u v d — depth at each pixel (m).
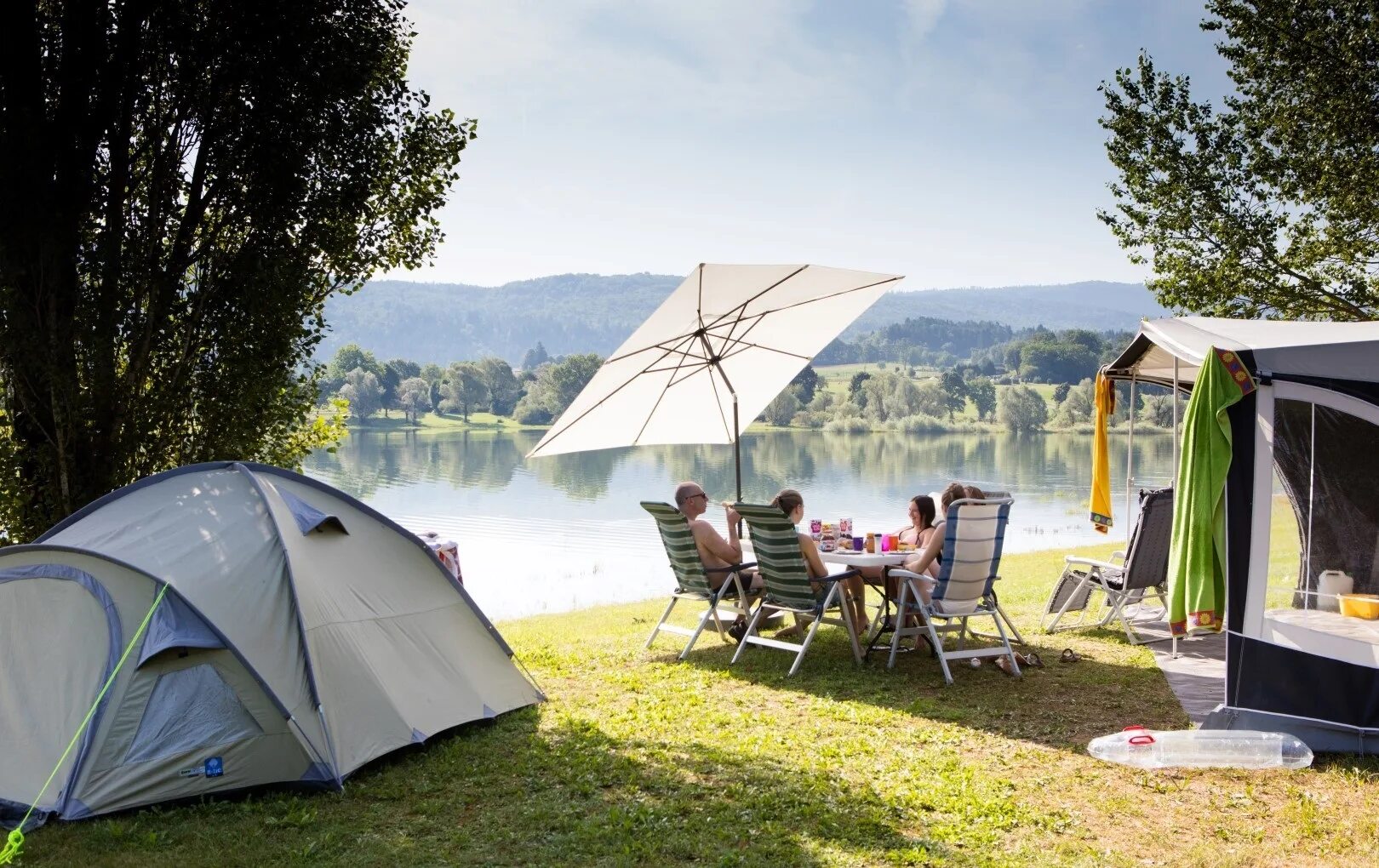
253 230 8.13
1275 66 15.56
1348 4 14.92
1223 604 5.39
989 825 4.19
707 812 4.41
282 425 8.66
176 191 8.03
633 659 7.58
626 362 7.97
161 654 4.74
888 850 3.95
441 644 5.86
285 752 4.77
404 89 9.03
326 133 8.34
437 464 55.78
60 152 7.46
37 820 4.39
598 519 30.39
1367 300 15.71
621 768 5.00
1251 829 4.12
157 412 7.66
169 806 4.57
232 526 5.30
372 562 5.78
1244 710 5.26
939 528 6.98
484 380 92.62
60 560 5.07
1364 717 4.99
